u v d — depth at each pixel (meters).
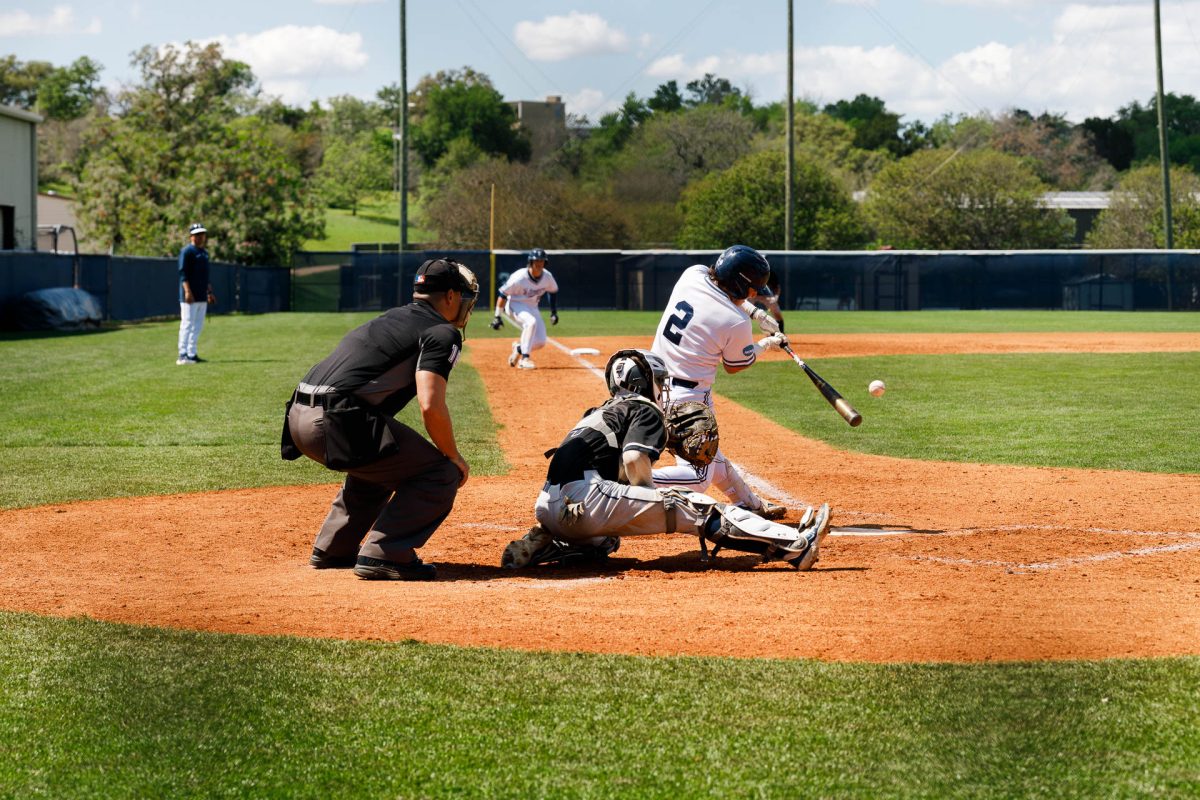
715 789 7.80
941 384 39.06
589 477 14.40
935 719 8.95
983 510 18.58
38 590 13.37
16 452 24.80
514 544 14.60
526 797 7.72
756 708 9.22
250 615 12.11
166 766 8.24
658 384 14.95
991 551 15.46
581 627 11.59
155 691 9.70
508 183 147.38
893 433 27.88
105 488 20.84
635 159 162.25
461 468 14.20
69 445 25.77
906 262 104.06
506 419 30.66
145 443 26.03
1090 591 13.09
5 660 10.52
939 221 143.88
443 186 189.25
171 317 86.38
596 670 10.16
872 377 41.75
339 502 14.77
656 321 86.38
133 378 39.66
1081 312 100.44
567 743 8.57
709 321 16.33
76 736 8.78
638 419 14.46
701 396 16.72
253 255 113.62
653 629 11.50
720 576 14.11
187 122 130.00
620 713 9.14
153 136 119.81
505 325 79.25
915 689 9.60
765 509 17.42
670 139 160.88
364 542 14.95
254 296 102.88
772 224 137.38
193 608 12.42
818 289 104.62
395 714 9.16
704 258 105.56
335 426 13.45
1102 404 33.12
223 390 36.03
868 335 68.00
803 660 10.42
